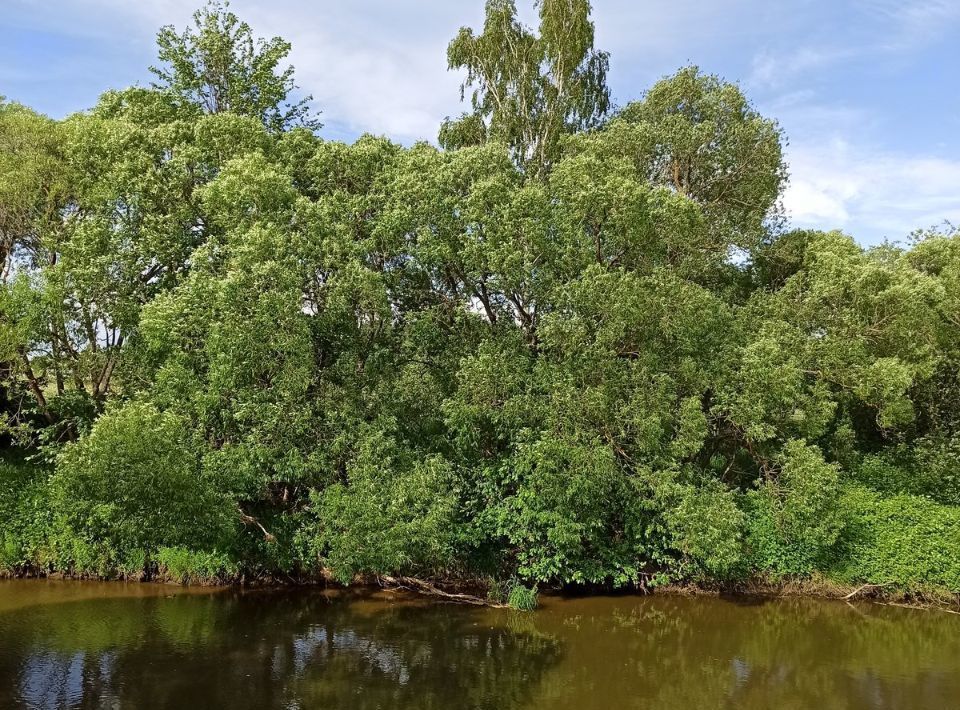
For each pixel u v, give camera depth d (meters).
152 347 18.80
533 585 21.66
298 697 13.55
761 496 21.25
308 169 22.14
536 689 14.33
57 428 22.03
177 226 20.64
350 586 21.58
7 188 19.98
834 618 19.53
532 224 20.02
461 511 21.09
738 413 20.28
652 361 20.34
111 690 13.57
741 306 27.19
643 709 13.47
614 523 21.56
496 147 22.89
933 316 23.78
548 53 33.69
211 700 13.28
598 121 36.16
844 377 22.75
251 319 18.05
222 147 21.33
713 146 29.59
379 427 20.11
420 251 20.73
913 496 21.59
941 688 14.72
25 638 16.38
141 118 23.86
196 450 18.52
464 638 17.38
